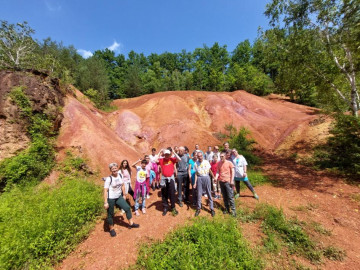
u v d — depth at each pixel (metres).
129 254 3.83
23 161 7.18
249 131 12.93
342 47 8.77
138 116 15.62
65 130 9.81
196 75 37.31
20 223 4.09
